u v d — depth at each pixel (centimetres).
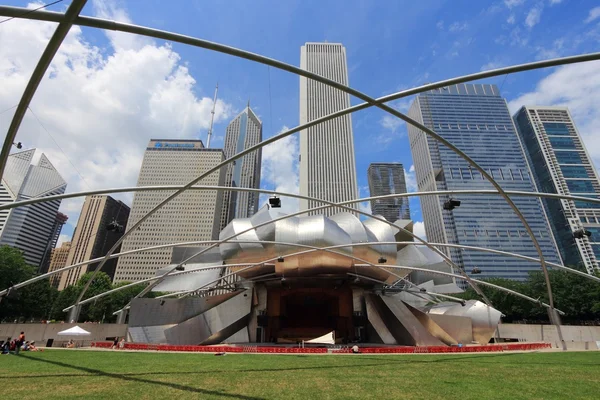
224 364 1833
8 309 5928
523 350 3084
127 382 1278
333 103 17825
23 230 8675
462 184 16050
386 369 1672
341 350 2744
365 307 4219
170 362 1917
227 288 4528
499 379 1389
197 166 18788
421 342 3494
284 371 1582
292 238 3594
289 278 3966
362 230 3894
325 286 4266
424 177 17488
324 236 3525
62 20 944
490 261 15388
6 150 1226
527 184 16038
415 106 17762
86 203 11925
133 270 16388
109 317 8025
